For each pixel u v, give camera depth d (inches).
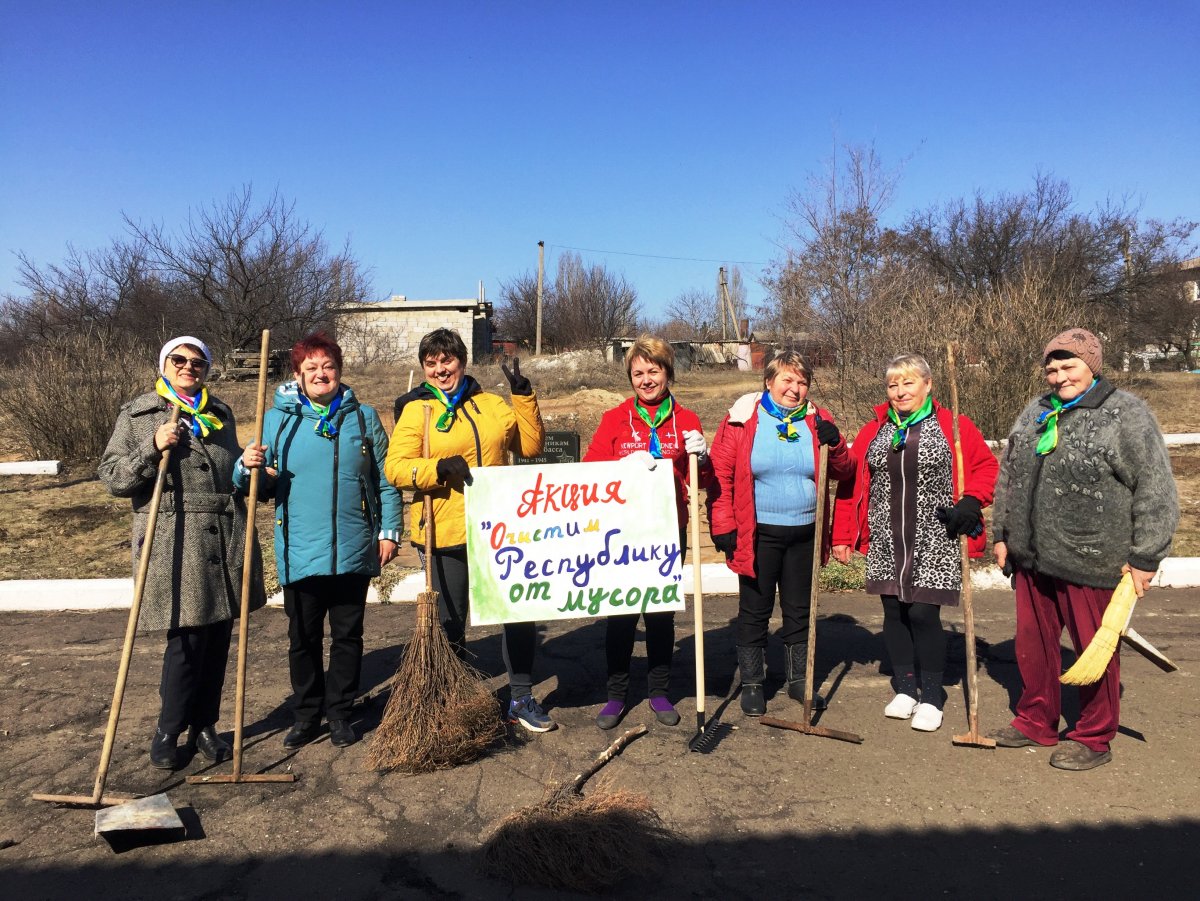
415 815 140.2
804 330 686.5
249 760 159.5
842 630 232.8
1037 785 147.9
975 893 118.5
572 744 165.6
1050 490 151.9
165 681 154.8
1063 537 150.5
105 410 467.2
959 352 474.6
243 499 160.7
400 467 160.2
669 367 174.6
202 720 161.2
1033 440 155.9
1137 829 133.8
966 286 855.7
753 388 942.4
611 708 174.2
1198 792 144.7
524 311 2110.0
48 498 384.5
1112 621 144.3
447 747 153.9
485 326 1776.6
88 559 298.7
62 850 130.7
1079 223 1032.2
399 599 262.1
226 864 127.0
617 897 118.9
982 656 213.9
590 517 167.5
